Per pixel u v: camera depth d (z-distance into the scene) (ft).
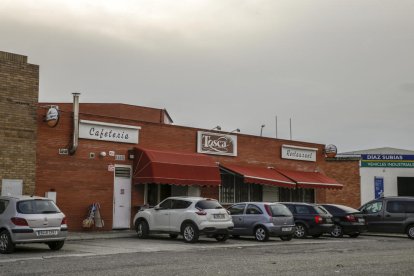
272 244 63.93
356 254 52.24
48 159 70.28
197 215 62.75
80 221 73.31
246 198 99.66
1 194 63.77
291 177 103.24
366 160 158.81
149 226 67.46
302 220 76.64
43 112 70.08
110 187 77.20
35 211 50.31
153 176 76.79
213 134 93.66
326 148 116.98
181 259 45.83
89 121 75.00
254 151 101.91
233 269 39.40
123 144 79.61
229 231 64.69
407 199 83.41
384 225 83.61
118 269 38.86
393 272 38.63
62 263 42.24
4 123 64.64
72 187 72.69
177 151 87.51
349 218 80.48
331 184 111.45
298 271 38.68
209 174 84.74
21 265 40.88
